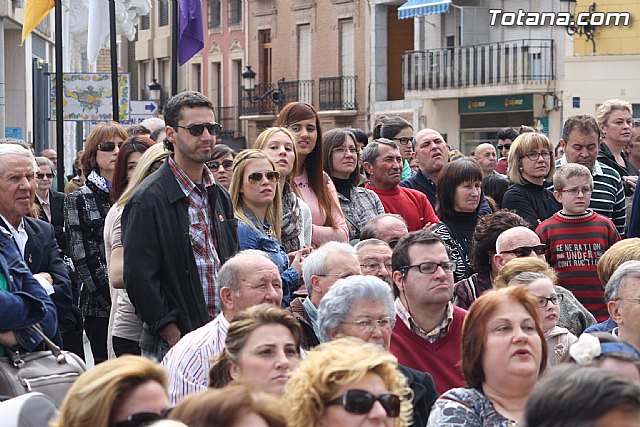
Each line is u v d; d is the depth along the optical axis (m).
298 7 103.12
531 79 78.19
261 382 12.46
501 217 20.06
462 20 82.12
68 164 72.19
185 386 14.91
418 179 26.94
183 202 17.81
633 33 74.94
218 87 115.94
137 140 21.91
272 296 15.26
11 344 14.86
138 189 17.70
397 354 16.25
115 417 9.58
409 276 16.25
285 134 20.92
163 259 17.55
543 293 16.66
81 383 9.71
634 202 22.98
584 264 22.80
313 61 101.81
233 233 18.42
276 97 103.94
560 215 23.12
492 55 81.00
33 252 17.97
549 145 24.89
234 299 15.24
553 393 7.85
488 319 12.99
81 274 22.61
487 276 20.03
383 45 93.69
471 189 22.77
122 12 64.69
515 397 12.92
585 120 25.34
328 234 21.97
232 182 19.83
